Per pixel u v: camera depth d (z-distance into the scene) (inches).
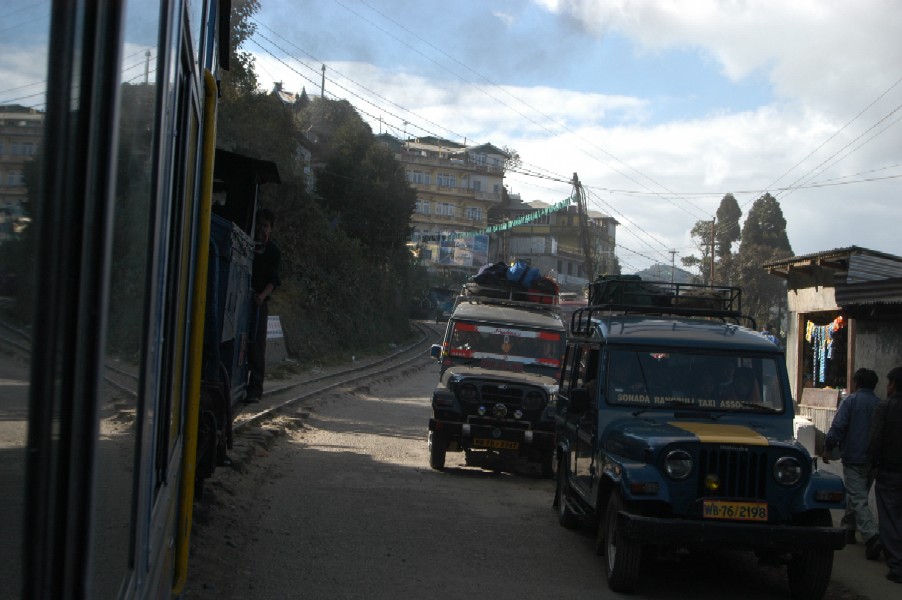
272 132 1573.6
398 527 371.2
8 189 53.8
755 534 276.4
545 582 301.6
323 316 1740.9
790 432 334.0
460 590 285.0
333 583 284.4
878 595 296.4
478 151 3688.5
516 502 451.5
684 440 286.7
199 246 195.3
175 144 119.3
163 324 114.0
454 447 543.2
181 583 184.7
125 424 81.5
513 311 649.0
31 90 54.7
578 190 1647.4
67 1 57.2
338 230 1973.4
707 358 349.1
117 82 64.1
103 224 62.7
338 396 945.5
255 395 467.5
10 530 54.3
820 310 727.1
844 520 376.5
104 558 73.0
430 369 1657.2
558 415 434.0
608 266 3334.2
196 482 340.8
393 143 3604.8
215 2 259.6
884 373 501.0
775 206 2709.2
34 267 55.4
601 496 324.8
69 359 58.6
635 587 295.4
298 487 445.4
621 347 350.6
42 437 56.4
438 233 3105.3
